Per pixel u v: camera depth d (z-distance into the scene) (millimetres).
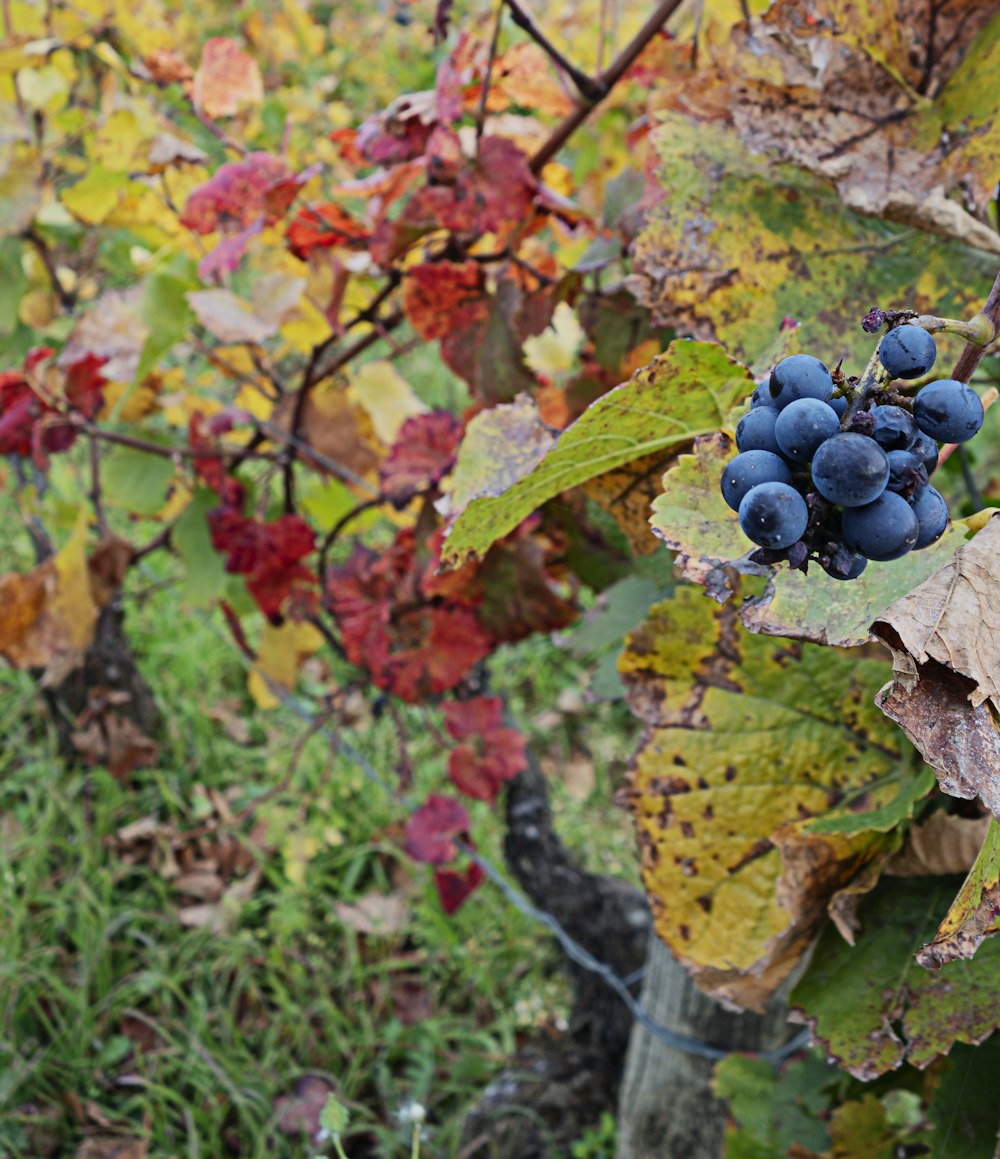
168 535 1099
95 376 1007
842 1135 654
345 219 832
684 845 552
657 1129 1021
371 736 1642
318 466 1005
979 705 381
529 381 779
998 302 364
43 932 1387
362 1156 1273
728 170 560
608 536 834
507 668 1901
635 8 1151
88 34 1030
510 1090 1298
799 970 821
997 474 1327
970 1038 489
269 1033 1304
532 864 1301
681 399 440
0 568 1743
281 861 1538
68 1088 1246
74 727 1521
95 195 969
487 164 731
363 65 2660
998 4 516
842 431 352
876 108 538
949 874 519
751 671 549
